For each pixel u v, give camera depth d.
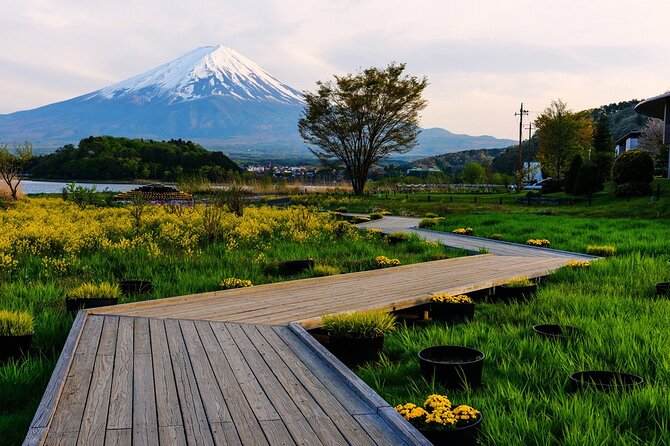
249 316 7.36
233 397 4.56
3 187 32.56
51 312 7.88
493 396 5.05
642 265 12.09
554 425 4.37
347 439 3.83
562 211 28.78
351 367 6.22
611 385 5.02
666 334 6.67
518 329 7.32
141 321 7.02
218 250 13.91
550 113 55.31
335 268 11.85
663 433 4.13
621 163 30.75
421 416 4.21
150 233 16.30
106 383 4.83
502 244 16.97
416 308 8.86
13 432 4.46
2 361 6.12
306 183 57.03
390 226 22.81
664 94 31.19
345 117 48.28
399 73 47.31
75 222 19.62
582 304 8.59
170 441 3.76
